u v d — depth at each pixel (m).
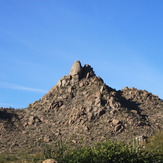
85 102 102.69
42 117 102.81
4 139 87.69
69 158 23.34
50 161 22.84
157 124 93.81
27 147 80.19
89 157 22.53
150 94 118.56
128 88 122.62
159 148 26.91
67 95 110.19
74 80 115.62
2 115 105.44
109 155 22.17
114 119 91.62
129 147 24.09
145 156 23.16
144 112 103.25
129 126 88.81
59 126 95.12
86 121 92.94
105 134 85.00
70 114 99.00
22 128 97.19
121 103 104.19
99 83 113.50
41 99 116.38
